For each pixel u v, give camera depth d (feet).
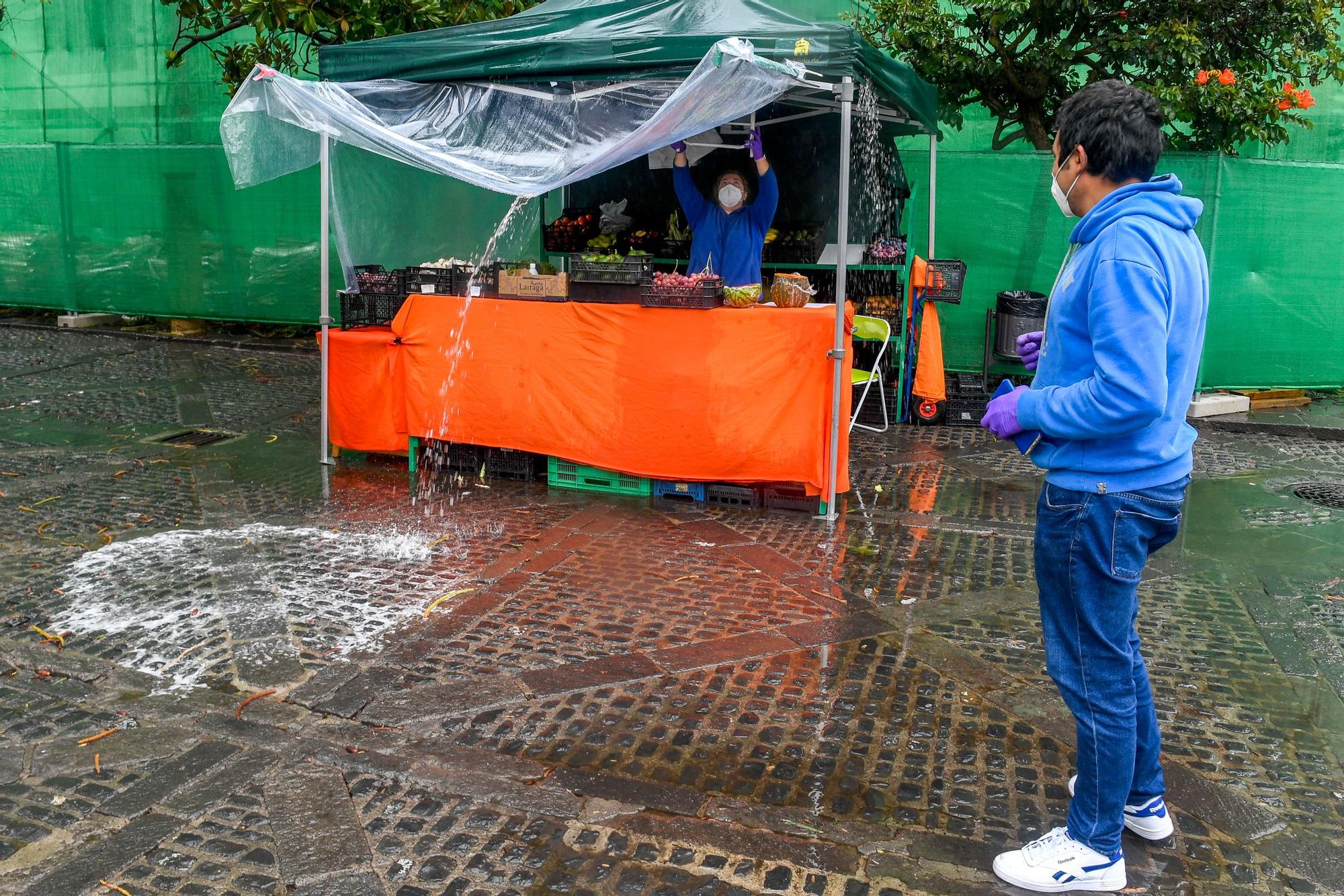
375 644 13.25
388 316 22.26
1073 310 7.92
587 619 14.16
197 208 38.37
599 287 19.31
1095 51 29.04
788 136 26.48
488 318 20.13
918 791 10.16
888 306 26.37
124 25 41.60
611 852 9.14
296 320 38.37
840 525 18.48
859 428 26.17
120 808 9.64
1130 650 8.55
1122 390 7.32
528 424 20.21
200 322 40.42
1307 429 26.81
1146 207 7.64
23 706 11.57
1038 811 9.84
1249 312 28.91
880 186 26.66
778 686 12.29
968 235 29.68
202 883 8.61
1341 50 29.01
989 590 15.44
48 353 34.99
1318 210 28.63
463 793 10.00
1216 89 27.63
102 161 38.93
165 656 12.85
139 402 27.91
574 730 11.21
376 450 21.83
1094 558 7.98
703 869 8.93
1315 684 12.64
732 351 18.52
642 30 19.71
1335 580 16.14
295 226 37.47
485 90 20.67
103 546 16.72
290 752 10.68
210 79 40.88
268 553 16.51
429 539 17.33
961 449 24.18
